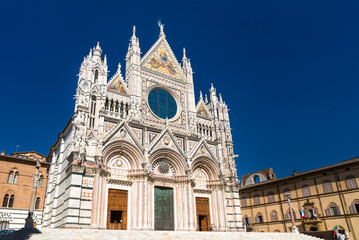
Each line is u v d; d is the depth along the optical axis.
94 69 47.03
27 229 26.92
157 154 47.62
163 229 44.53
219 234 33.62
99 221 38.28
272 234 37.62
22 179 59.06
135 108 49.22
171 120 53.44
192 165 51.06
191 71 61.16
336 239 43.84
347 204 55.25
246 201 75.00
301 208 62.22
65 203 37.56
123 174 43.78
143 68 53.94
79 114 41.34
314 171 61.25
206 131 58.09
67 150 43.38
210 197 52.28
